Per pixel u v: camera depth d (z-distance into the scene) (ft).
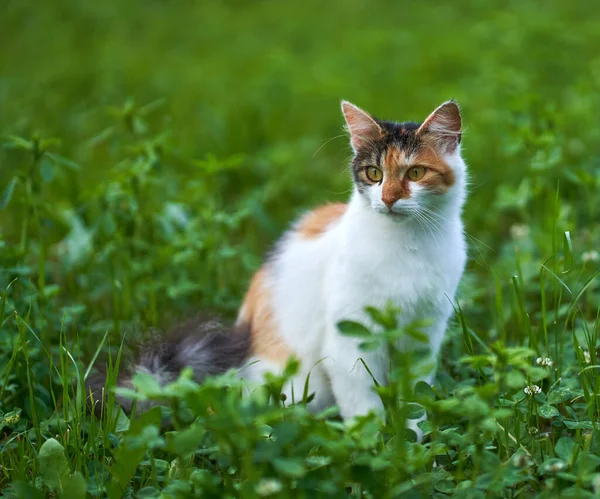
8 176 25.53
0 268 17.66
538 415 14.44
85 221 21.72
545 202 22.93
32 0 54.70
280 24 51.37
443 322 15.51
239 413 10.22
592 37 40.91
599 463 11.99
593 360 14.96
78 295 20.70
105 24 50.85
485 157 28.02
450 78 38.63
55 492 12.44
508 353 11.28
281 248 17.21
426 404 11.08
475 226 24.23
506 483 11.59
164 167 26.48
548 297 19.74
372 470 11.12
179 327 16.28
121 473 11.56
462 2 53.67
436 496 12.17
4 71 40.83
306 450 11.23
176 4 56.54
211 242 20.10
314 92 36.94
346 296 14.93
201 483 11.09
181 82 39.37
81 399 14.44
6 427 15.15
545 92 33.30
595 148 27.58
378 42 44.60
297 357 16.14
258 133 31.19
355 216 15.25
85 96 36.88
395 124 15.67
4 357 16.20
